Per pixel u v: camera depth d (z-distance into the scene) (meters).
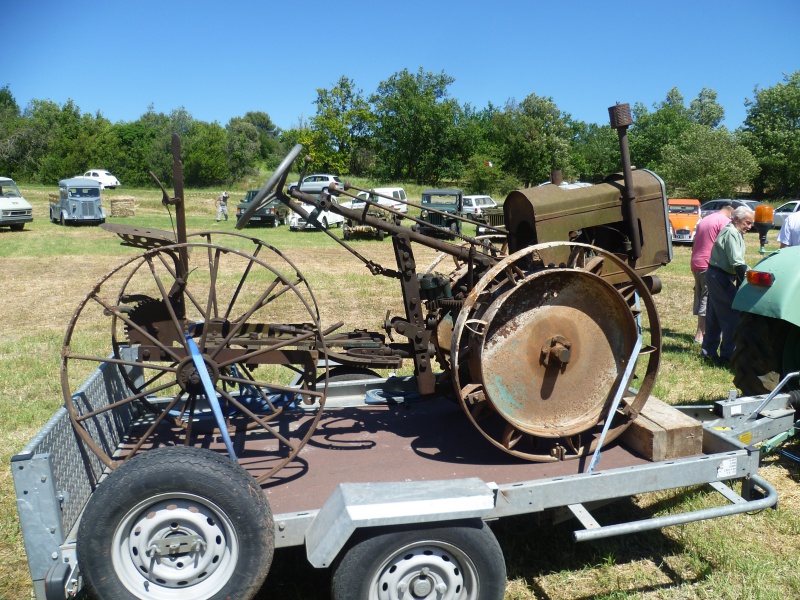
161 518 2.55
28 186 51.19
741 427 3.94
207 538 2.59
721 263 6.59
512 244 3.90
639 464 3.39
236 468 2.62
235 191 52.25
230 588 2.55
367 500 2.55
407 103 57.34
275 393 4.48
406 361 6.44
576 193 3.73
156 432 3.90
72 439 2.98
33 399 5.89
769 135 46.28
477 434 3.89
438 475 3.30
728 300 6.64
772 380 4.62
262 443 3.75
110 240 21.77
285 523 2.71
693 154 42.81
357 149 60.25
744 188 53.09
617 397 3.38
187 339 3.09
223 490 2.52
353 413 4.27
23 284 13.02
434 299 3.93
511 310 3.34
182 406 4.26
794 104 46.38
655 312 3.48
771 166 46.38
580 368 3.49
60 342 7.99
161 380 5.91
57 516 2.58
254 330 3.63
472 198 28.53
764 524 3.77
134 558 2.56
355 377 4.70
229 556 2.59
